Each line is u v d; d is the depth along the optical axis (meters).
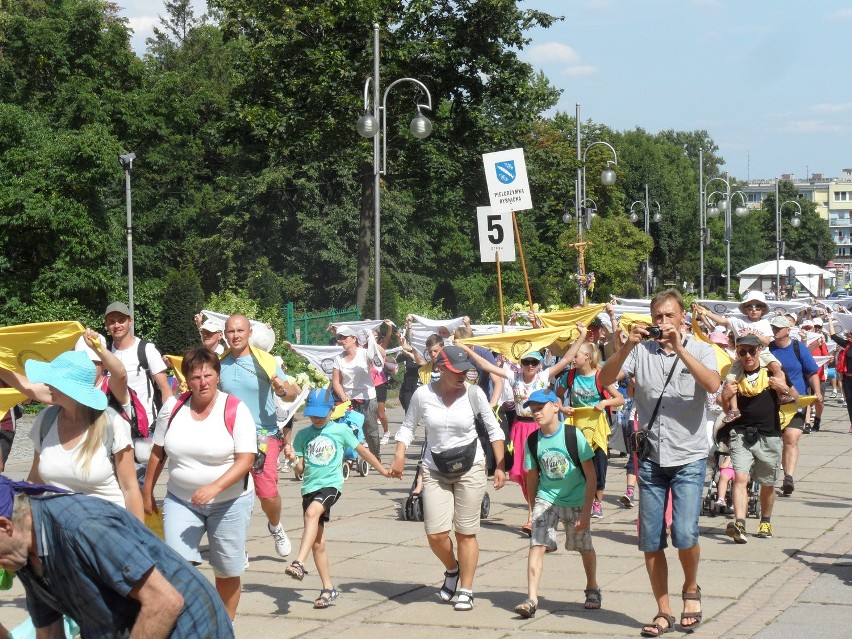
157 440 7.60
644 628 7.85
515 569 10.25
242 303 34.38
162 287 44.28
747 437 11.31
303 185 52.44
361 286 42.81
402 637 7.95
